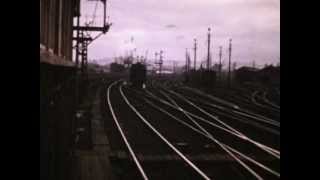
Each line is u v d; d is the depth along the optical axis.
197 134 32.47
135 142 29.02
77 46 40.97
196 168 21.48
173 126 36.72
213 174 20.81
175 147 27.20
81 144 26.91
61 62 13.54
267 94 79.62
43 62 8.55
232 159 23.89
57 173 11.48
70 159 18.05
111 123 37.62
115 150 26.17
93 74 122.50
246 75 114.75
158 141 29.58
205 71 98.38
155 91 79.69
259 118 43.72
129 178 20.08
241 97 72.00
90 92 65.12
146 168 21.97
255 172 21.00
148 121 39.16
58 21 13.19
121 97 63.06
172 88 91.75
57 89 12.06
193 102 59.47
